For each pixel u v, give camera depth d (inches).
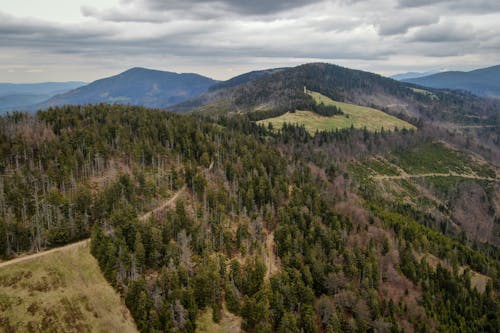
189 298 3730.3
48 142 6063.0
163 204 5492.1
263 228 5580.7
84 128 6766.7
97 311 3580.2
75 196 4960.6
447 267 5674.2
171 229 4692.4
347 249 4977.9
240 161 6855.3
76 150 5935.0
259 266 4284.0
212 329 3718.0
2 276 3575.3
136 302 3663.9
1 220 4084.6
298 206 5802.2
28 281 3609.7
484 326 4539.9
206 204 5487.2
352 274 4682.6
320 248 4891.7
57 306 3459.6
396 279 4972.9
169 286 3821.4
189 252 4456.2
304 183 6894.7
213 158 7052.2
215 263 4254.4
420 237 6161.4
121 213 4571.9
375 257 5034.5
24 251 4109.3
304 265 4566.9
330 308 4042.8
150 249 4281.5
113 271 3924.7
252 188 5949.8
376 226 6127.0
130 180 5477.4
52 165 5516.7
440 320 4471.0
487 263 6038.4
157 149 6742.1
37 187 5132.9
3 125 6535.4
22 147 5831.7
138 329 3565.5
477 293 5054.1
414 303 4621.1
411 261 5305.1
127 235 4350.4
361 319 4023.1
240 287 4158.5
